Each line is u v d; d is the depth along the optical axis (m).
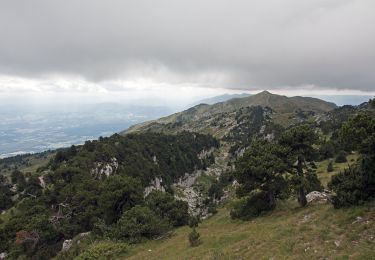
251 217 51.34
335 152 96.56
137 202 72.56
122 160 127.62
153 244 52.97
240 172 50.91
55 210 93.62
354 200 36.06
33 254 70.31
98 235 62.09
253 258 30.91
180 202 74.62
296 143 48.41
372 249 25.91
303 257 27.70
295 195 55.62
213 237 44.75
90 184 96.81
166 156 168.25
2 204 113.12
